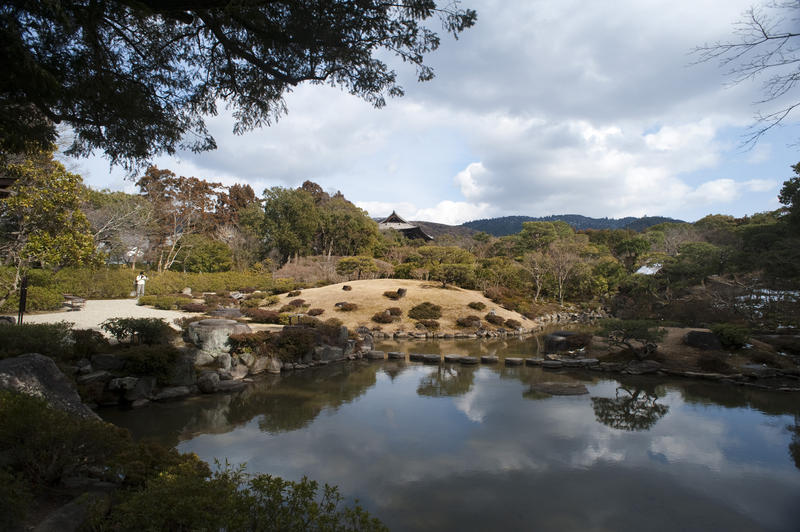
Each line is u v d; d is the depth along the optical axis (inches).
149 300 899.4
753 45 193.5
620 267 1636.3
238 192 2182.6
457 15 217.8
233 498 114.3
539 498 221.1
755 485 241.4
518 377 522.6
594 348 659.4
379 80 267.3
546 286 1563.7
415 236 2928.2
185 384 414.9
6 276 624.4
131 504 111.7
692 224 2202.3
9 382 193.8
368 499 214.7
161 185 1668.3
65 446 150.6
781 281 840.3
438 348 759.7
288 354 542.9
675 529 195.9
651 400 427.2
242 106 296.4
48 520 120.9
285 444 286.8
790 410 396.2
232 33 246.1
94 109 241.6
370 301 1037.2
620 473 253.6
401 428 324.8
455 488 229.6
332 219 2034.9
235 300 1107.9
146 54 251.6
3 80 177.3
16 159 581.3
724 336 605.6
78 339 383.6
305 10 207.6
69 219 629.0
